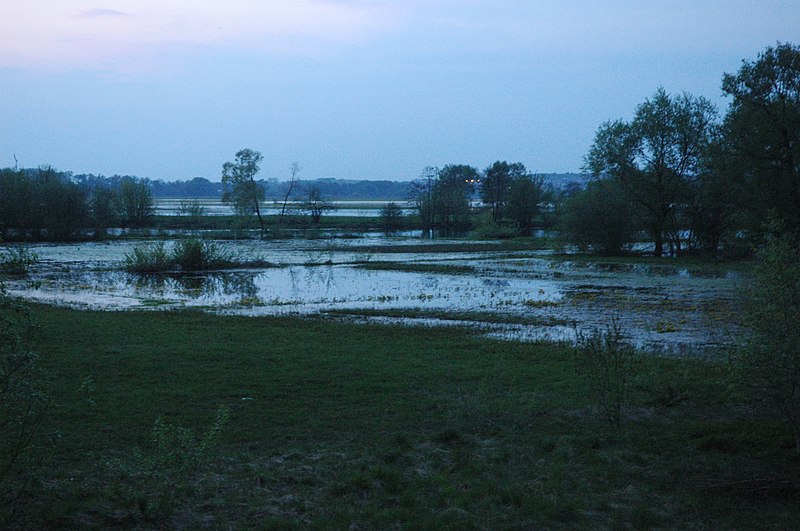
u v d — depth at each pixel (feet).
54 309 80.74
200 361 49.60
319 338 61.57
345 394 41.19
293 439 32.91
